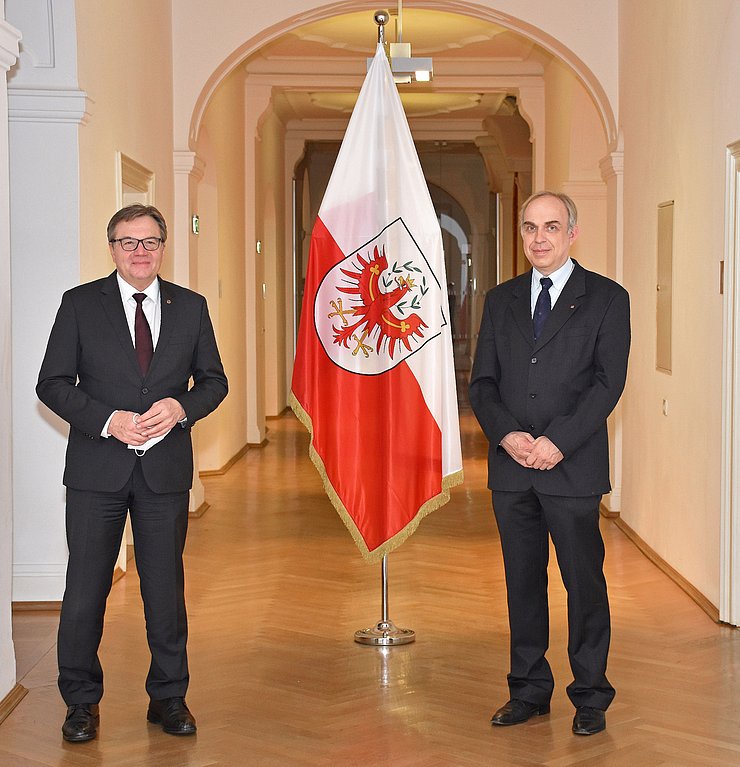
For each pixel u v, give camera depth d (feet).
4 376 15.03
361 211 16.56
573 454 13.24
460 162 71.10
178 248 28.66
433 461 16.51
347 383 16.62
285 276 57.72
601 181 34.83
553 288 13.62
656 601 20.24
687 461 21.15
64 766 12.71
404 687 15.47
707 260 19.75
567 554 13.38
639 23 25.68
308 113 54.29
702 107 20.11
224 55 28.50
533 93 40.01
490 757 12.83
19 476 20.24
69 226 19.89
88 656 13.57
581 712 13.69
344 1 28.35
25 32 19.34
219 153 35.96
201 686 15.57
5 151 15.16
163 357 13.41
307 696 15.11
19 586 20.26
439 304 16.60
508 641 17.80
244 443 42.34
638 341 25.86
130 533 25.43
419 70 20.66
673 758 12.76
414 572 22.91
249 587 21.62
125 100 23.31
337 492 16.63
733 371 18.30
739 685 15.38
